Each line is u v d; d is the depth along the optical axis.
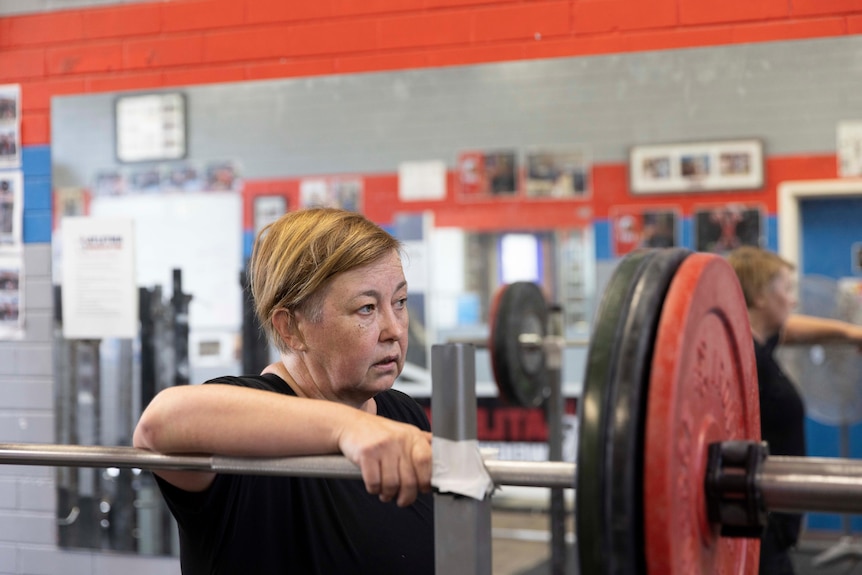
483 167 5.19
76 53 4.09
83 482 3.93
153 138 4.34
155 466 1.23
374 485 1.06
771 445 2.99
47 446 1.34
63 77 4.11
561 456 3.93
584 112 4.68
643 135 4.68
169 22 3.99
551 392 3.93
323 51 3.82
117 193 4.27
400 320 1.52
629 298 0.96
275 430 1.13
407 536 1.50
